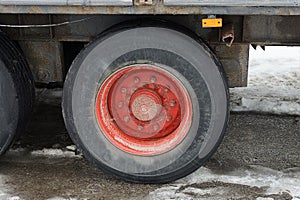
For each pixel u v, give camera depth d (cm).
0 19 368
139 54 339
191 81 342
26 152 430
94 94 353
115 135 368
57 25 359
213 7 307
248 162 415
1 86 356
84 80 350
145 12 311
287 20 353
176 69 340
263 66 655
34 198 361
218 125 350
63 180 384
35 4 312
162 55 338
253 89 577
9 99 360
